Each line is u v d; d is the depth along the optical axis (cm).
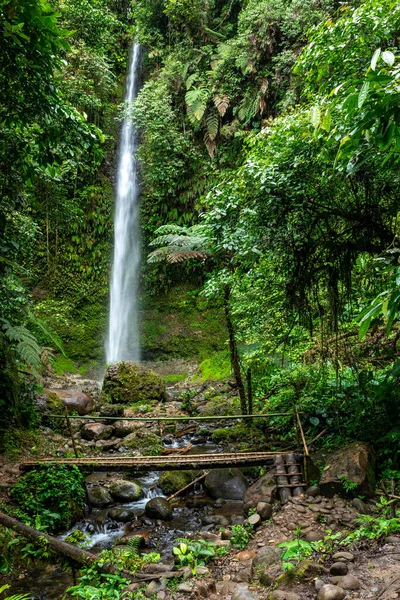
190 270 1305
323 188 410
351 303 500
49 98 396
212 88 1216
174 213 1341
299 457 449
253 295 586
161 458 479
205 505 466
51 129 419
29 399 636
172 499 489
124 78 1522
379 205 422
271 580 269
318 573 264
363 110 195
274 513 383
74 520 434
